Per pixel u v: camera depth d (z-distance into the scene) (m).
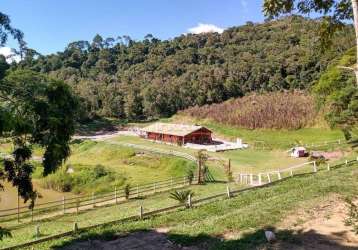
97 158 73.12
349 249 13.41
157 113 124.44
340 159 44.03
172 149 70.00
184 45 193.88
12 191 46.69
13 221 30.38
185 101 123.94
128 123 119.62
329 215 17.36
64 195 49.47
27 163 14.49
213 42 189.25
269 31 181.62
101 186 50.38
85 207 35.00
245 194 24.72
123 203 33.56
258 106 99.00
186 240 15.90
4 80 12.96
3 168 14.27
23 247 16.61
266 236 14.66
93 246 16.17
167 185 41.09
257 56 140.62
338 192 21.77
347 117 47.00
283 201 20.62
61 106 13.99
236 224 17.11
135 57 193.38
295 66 117.81
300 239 14.56
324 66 107.75
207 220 18.69
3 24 12.30
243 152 64.25
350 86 44.25
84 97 126.69
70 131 14.34
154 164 60.78
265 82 122.31
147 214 21.22
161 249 15.38
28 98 13.21
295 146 61.50
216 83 122.88
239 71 127.62
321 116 80.62
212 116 102.94
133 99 126.31
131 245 16.05
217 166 52.22
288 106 91.75
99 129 112.44
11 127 11.13
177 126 83.50
